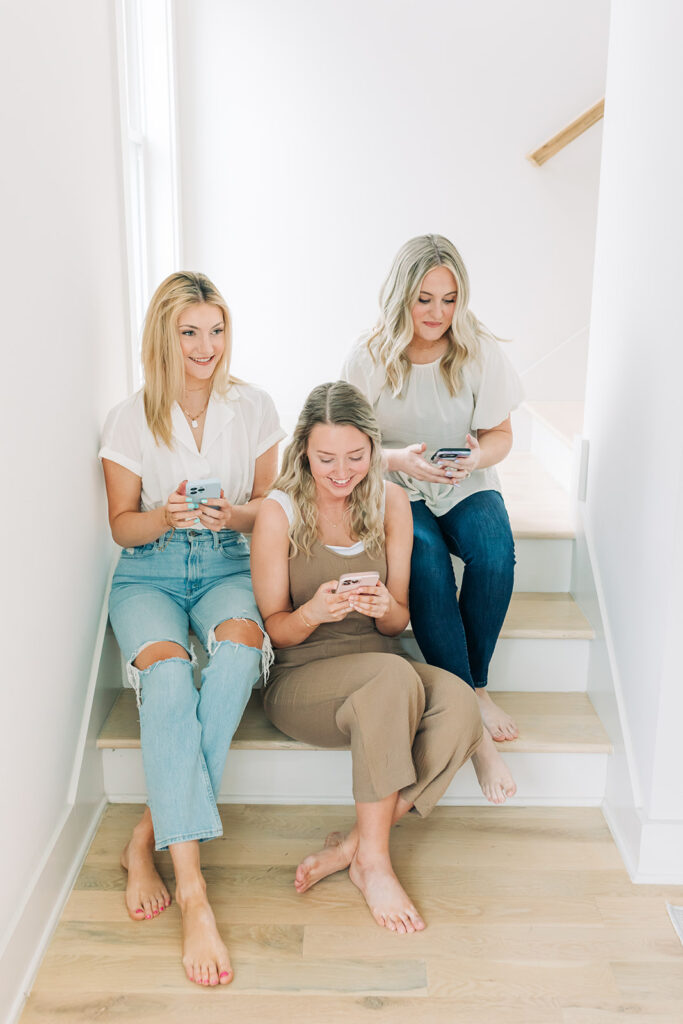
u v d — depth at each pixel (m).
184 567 1.92
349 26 3.10
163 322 1.81
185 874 1.63
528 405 3.24
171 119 3.06
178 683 1.67
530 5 3.07
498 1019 1.47
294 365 3.42
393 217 3.27
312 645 1.85
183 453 1.92
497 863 1.85
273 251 3.30
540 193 3.24
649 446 1.78
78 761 1.84
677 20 1.66
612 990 1.53
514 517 2.44
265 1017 1.47
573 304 3.35
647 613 1.78
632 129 1.92
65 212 1.71
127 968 1.57
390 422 2.10
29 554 1.55
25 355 1.51
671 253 1.67
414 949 1.62
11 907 1.49
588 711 2.13
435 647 1.94
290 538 1.80
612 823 1.97
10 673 1.47
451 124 3.18
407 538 1.86
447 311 1.95
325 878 1.81
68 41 1.71
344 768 2.01
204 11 3.07
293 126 3.18
